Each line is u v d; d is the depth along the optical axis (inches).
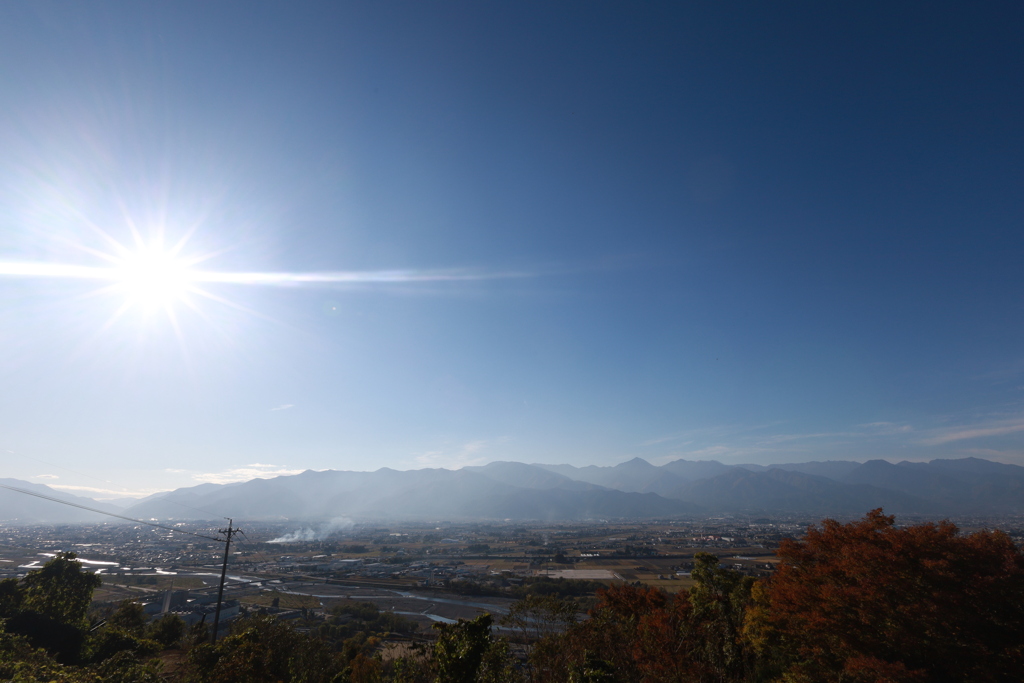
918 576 717.9
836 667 813.9
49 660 868.0
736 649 1152.2
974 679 642.8
